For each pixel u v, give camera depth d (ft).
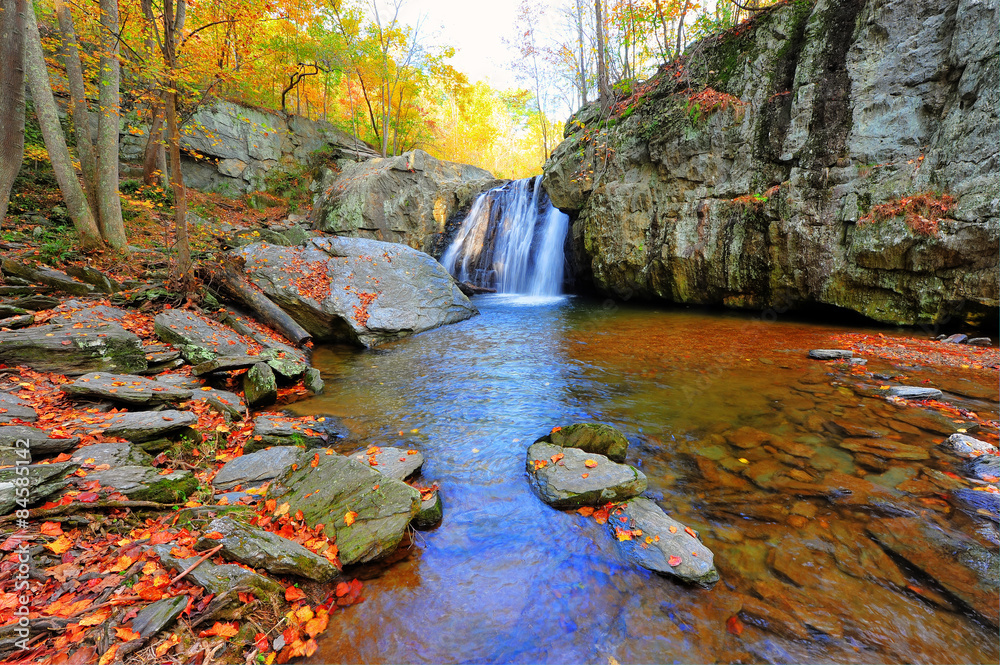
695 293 32.78
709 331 26.61
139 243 32.09
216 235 36.14
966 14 20.77
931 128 22.31
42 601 6.05
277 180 58.80
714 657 6.18
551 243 46.09
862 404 14.66
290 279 27.55
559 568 8.06
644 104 35.14
